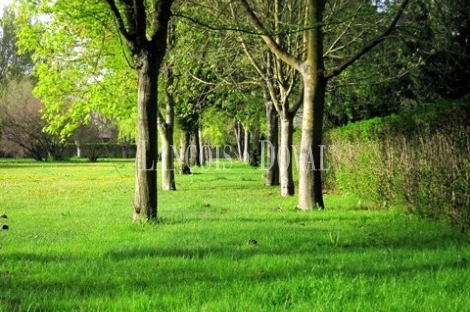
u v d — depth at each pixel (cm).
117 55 1962
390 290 569
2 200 1853
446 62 1558
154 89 1184
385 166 1423
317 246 858
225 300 536
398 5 1580
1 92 6988
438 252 780
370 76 2073
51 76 2055
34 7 1750
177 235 974
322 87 1460
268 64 2153
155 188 1188
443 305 514
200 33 1897
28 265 722
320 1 1450
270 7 1892
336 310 503
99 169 4703
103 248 845
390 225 1084
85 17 1296
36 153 6981
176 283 619
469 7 1459
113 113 2217
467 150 950
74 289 596
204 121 3844
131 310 512
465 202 962
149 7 1669
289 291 568
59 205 1670
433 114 1091
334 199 1714
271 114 2709
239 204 1631
